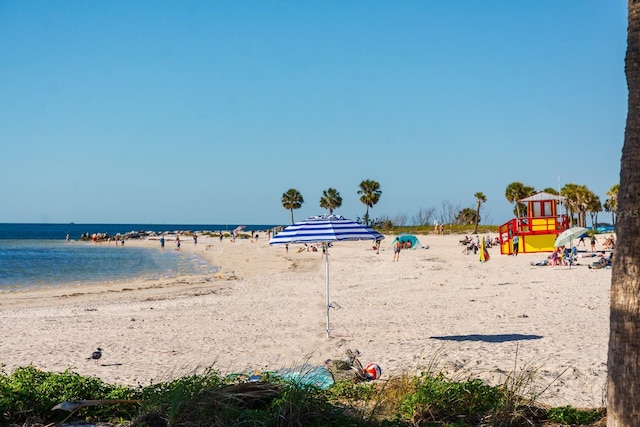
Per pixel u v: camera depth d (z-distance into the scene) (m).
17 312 22.42
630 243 5.75
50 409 7.92
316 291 27.27
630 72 5.83
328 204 122.88
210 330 16.69
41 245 104.56
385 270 37.41
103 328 17.56
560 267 35.75
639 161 5.72
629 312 5.74
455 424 7.30
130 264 55.28
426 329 15.77
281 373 9.80
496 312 18.69
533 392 8.50
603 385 9.42
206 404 7.38
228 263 53.78
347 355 11.14
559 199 49.47
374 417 7.64
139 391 8.68
